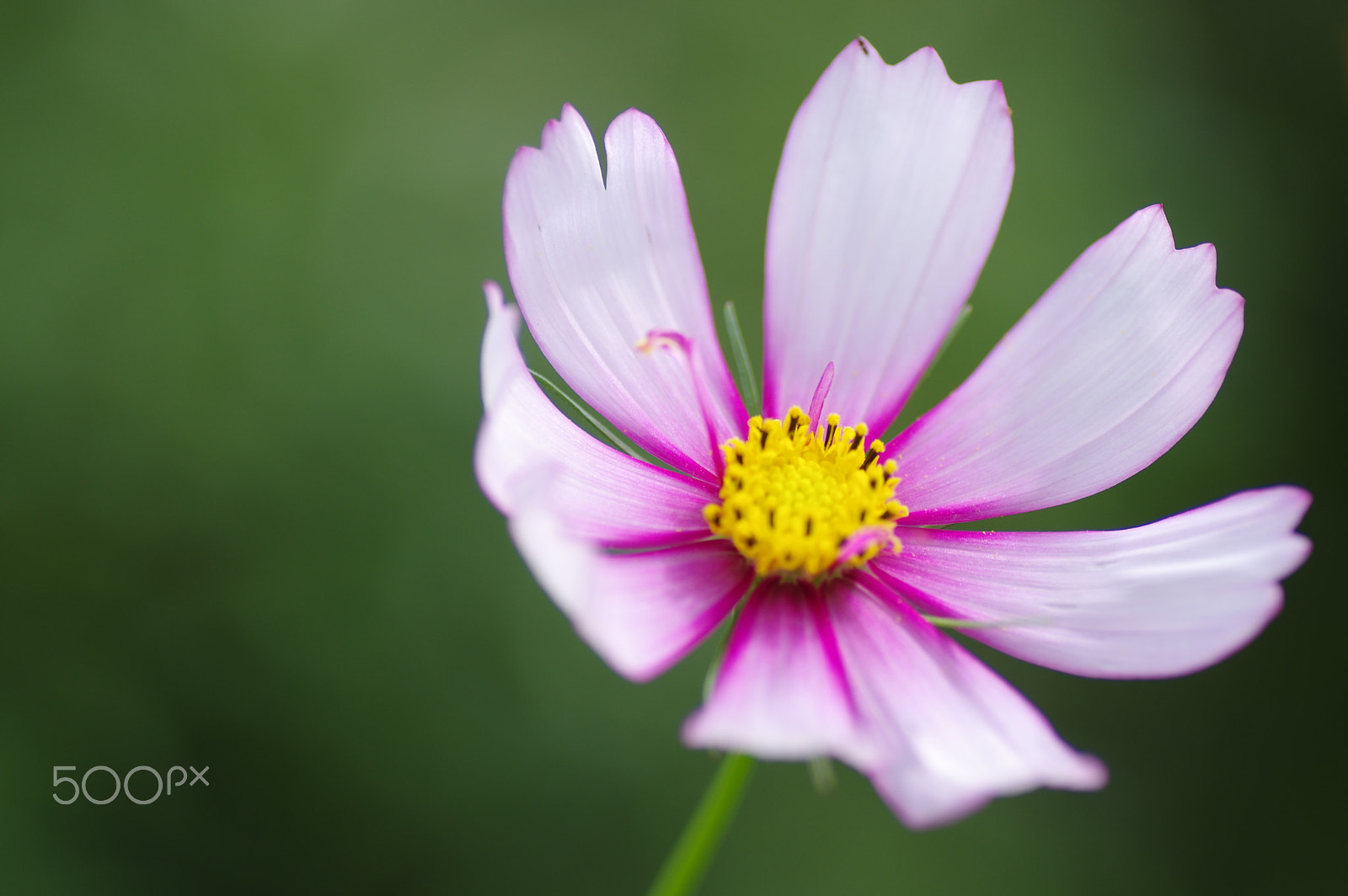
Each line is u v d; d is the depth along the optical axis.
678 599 0.26
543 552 0.24
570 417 0.28
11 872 0.35
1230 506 0.26
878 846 0.37
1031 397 0.28
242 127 0.41
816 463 0.27
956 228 0.28
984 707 0.26
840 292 0.28
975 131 0.28
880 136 0.28
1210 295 0.27
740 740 0.24
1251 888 0.40
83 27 0.41
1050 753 0.25
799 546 0.26
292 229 0.40
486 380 0.25
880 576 0.27
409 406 0.39
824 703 0.25
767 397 0.28
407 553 0.38
